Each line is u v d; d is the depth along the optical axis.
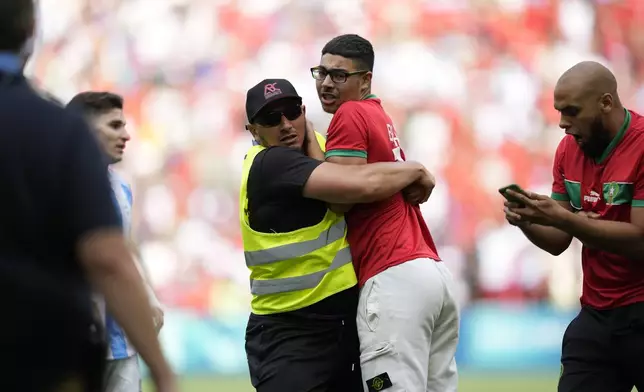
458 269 54.12
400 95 58.84
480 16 60.41
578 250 52.34
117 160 17.95
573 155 17.16
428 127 57.94
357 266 16.39
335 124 16.11
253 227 16.53
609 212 16.55
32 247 8.71
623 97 60.50
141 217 57.06
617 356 16.80
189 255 55.78
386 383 15.66
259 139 16.78
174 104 59.75
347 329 16.45
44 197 8.73
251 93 16.50
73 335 8.81
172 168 58.25
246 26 61.31
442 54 59.53
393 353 15.70
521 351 49.41
